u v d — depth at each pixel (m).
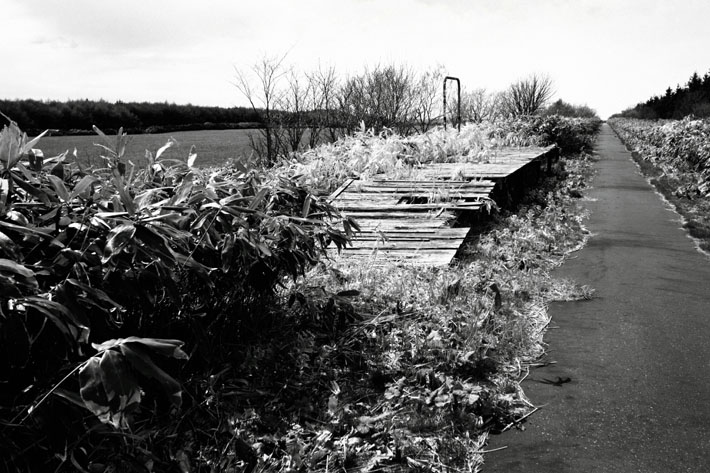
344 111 16.50
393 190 9.16
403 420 3.13
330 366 3.63
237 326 3.74
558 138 25.66
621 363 4.16
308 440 2.91
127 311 2.87
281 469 2.66
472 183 9.49
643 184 16.53
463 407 3.31
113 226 2.42
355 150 11.10
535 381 3.86
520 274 6.16
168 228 2.45
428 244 6.32
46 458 2.20
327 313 3.96
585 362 4.18
